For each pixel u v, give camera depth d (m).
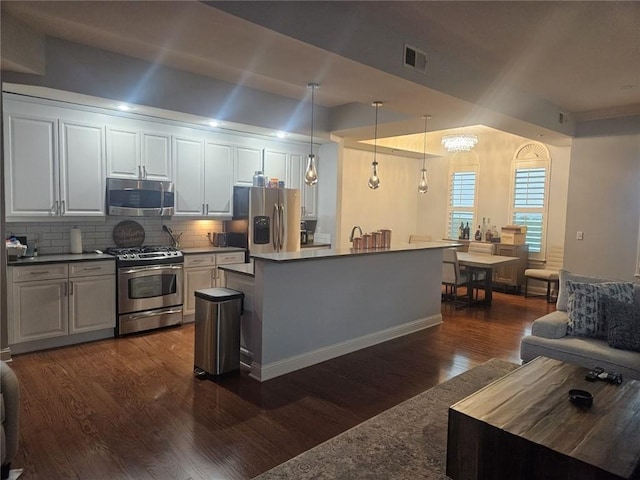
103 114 4.47
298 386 3.43
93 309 4.32
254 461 2.38
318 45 2.88
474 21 3.17
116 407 2.99
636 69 4.10
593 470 1.70
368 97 4.05
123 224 5.07
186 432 2.68
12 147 3.91
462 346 4.49
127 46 3.86
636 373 2.90
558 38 3.42
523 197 7.62
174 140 5.04
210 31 2.65
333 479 2.23
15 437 2.19
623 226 5.64
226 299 3.53
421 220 9.22
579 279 3.81
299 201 6.05
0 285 3.68
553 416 2.08
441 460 2.40
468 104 4.23
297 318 3.80
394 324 4.82
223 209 5.56
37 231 4.43
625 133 5.60
